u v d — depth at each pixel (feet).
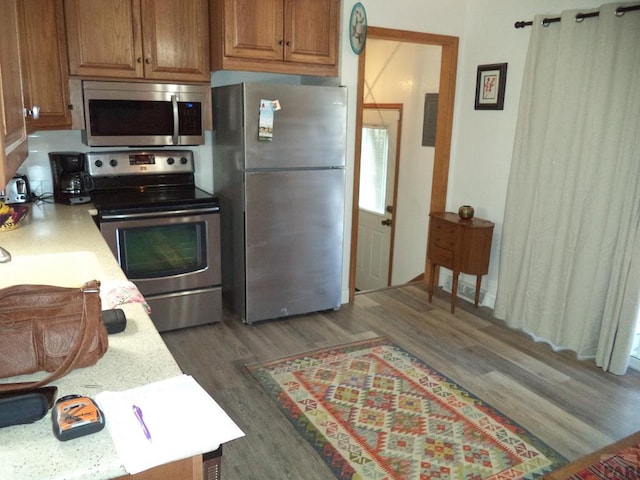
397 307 13.21
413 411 8.50
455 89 13.46
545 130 10.85
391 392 9.08
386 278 17.21
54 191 10.49
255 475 6.95
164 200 10.40
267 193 11.03
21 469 2.75
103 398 3.38
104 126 10.21
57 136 10.82
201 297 11.28
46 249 6.91
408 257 16.07
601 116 9.70
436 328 11.94
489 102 12.62
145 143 10.75
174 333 11.21
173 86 10.72
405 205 15.97
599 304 10.09
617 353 9.80
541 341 11.34
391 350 10.72
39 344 3.52
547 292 11.07
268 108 10.55
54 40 9.32
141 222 10.12
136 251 10.26
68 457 2.86
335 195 11.85
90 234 7.90
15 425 3.09
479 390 9.25
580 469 4.94
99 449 2.93
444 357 10.50
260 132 10.59
